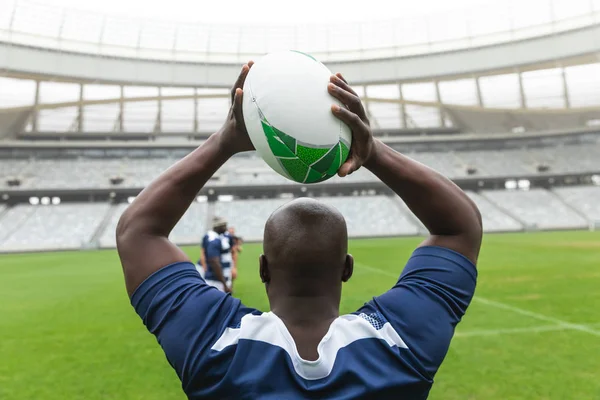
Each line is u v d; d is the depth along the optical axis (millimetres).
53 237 32469
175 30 42875
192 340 1020
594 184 41688
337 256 1104
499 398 3734
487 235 30828
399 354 1021
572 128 41344
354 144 1093
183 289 1106
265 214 38250
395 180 1186
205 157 1184
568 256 15812
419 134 45312
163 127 43438
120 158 41219
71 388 4219
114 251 28703
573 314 6879
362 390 948
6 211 35281
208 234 6797
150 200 1168
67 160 39969
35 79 37062
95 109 42000
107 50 40719
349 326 1052
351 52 45625
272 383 948
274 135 1062
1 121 39094
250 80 1121
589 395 3779
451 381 4121
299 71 1085
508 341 5438
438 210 1203
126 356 5246
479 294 8773
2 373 4676
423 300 1124
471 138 43031
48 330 6648
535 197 39969
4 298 9805
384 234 36344
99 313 7973
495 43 38875
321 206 1141
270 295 1142
